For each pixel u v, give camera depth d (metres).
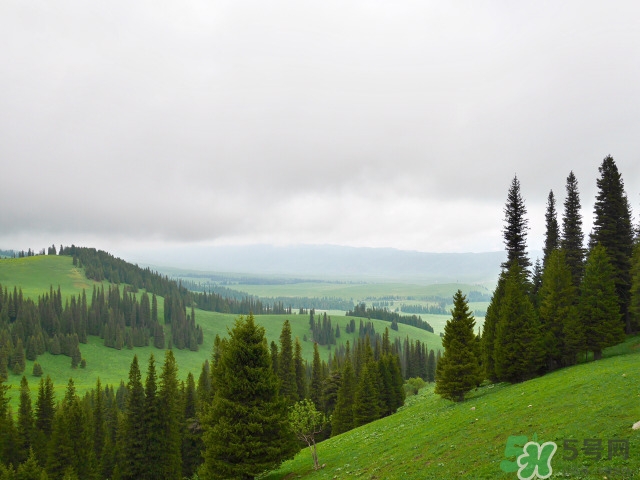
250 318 43.59
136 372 62.62
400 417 62.31
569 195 80.69
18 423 76.56
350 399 84.62
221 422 40.41
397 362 102.38
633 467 20.73
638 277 63.16
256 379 41.50
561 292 61.84
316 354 102.75
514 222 82.62
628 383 34.72
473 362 55.69
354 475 34.91
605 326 56.41
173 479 61.56
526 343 57.41
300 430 43.72
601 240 73.06
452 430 38.16
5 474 58.81
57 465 64.25
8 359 182.62
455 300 58.16
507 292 61.03
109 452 74.94
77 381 189.12
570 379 43.69
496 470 25.28
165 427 62.47
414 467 31.34
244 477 39.72
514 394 46.09
